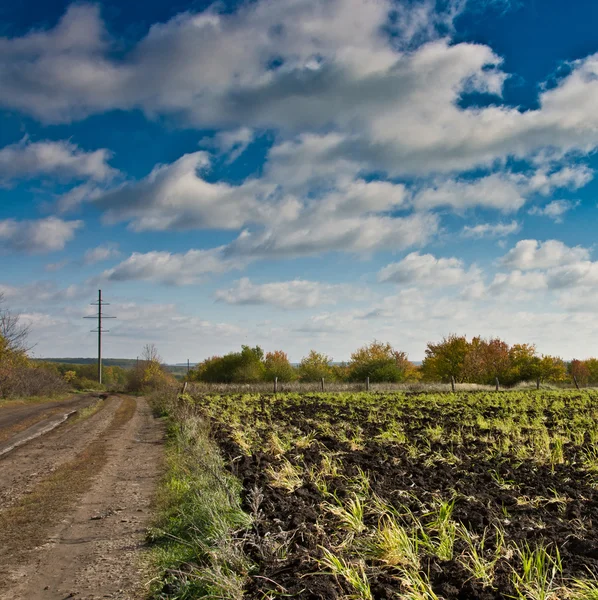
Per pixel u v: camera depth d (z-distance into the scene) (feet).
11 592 19.43
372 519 23.79
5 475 41.24
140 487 35.70
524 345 186.91
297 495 28.17
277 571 18.26
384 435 50.88
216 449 41.09
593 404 85.56
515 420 64.39
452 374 193.98
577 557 19.48
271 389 138.31
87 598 18.67
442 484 31.24
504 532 22.04
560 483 31.99
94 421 82.38
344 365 224.74
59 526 27.48
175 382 202.18
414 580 16.84
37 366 190.29
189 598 17.92
